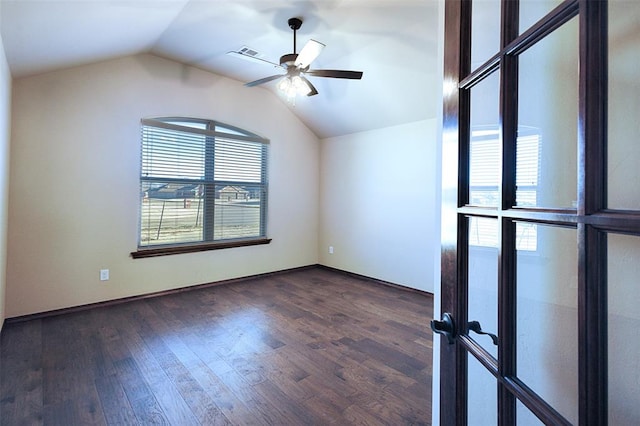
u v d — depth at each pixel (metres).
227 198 4.43
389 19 2.66
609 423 0.46
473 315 0.83
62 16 2.09
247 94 4.52
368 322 3.11
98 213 3.41
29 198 3.04
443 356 0.94
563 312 0.59
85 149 3.32
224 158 4.38
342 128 4.87
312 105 4.64
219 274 4.35
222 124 4.32
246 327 2.97
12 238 2.96
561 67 0.59
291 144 5.07
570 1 0.50
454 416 0.87
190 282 4.09
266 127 4.75
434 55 2.98
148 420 1.74
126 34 2.81
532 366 0.64
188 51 3.50
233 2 2.47
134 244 3.65
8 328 2.85
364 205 4.73
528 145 0.65
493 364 0.71
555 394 0.60
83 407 1.83
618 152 0.46
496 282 0.75
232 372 2.21
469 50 0.84
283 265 5.04
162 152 3.85
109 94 3.44
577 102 0.53
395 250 4.34
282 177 4.98
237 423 1.72
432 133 3.93
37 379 2.10
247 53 3.45
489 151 0.78
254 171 4.69
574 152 0.56
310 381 2.12
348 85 3.91
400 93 3.70
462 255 0.85
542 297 0.63
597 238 0.45
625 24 0.46
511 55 0.67
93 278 3.40
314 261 5.44
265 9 2.57
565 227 0.51
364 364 2.33
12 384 2.04
